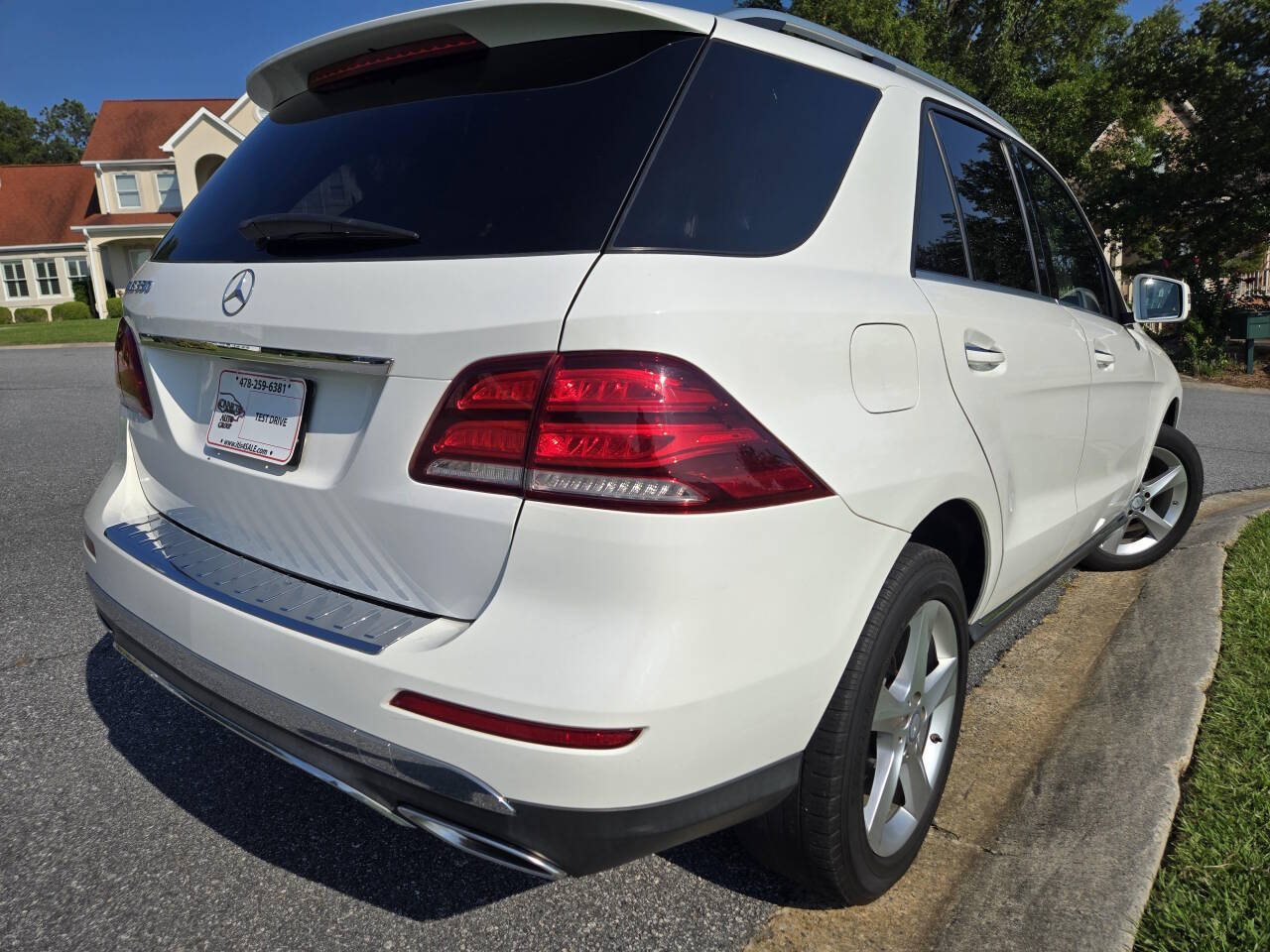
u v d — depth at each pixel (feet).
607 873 7.12
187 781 8.30
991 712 9.43
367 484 5.43
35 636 11.39
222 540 6.72
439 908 6.71
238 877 7.01
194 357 7.02
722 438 4.80
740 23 6.32
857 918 6.53
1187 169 48.08
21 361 51.11
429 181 5.87
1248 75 46.19
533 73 5.98
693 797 4.94
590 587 4.66
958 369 6.84
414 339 5.17
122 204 111.75
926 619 6.63
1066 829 7.26
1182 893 6.33
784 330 5.24
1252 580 12.22
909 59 59.93
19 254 117.39
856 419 5.64
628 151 5.35
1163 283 11.66
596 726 4.57
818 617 5.36
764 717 5.15
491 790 4.77
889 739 6.65
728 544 4.79
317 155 6.79
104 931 6.40
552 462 4.72
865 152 6.73
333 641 5.22
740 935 6.42
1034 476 8.46
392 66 6.69
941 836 7.41
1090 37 69.82
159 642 6.35
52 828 7.55
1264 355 50.26
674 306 4.79
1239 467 22.08
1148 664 10.09
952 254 7.61
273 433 6.17
